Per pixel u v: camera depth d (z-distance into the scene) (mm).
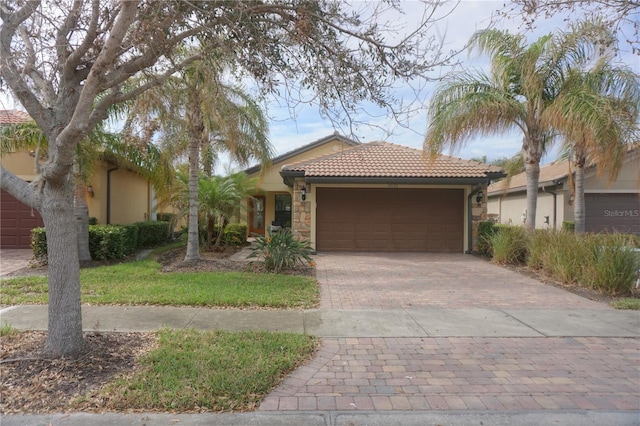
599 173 11086
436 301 7855
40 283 8648
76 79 4902
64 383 4125
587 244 9555
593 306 7566
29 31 5098
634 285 8711
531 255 11445
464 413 3770
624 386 4328
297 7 5070
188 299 7352
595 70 11742
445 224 15422
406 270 11375
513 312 7105
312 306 7352
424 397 4055
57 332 4637
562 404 3943
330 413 3738
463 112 12172
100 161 13656
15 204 15055
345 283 9523
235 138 13484
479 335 5883
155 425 3514
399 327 6199
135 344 5223
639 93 11336
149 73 5906
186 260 11891
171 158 13688
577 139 10812
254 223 23469
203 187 14711
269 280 9320
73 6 5105
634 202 17391
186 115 11477
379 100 5887
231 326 6074
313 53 5660
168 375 4293
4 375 4246
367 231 15445
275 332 5777
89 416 3605
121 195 17688
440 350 5293
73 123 4188
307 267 11391
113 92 4883
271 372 4414
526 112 12836
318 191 15398
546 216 19391
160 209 18188
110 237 11805
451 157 16375
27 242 15094
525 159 13281
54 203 4609
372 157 16359
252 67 5602
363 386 4273
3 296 7637
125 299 7391
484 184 14727
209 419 3605
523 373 4625
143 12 4836
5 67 4531
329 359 4965
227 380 4176
